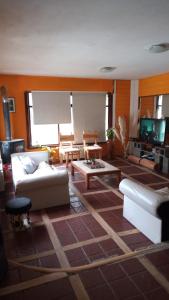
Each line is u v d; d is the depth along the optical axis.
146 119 5.68
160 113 5.51
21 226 2.67
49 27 2.35
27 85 5.40
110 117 6.25
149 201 2.18
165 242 2.26
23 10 1.95
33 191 3.11
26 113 5.52
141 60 3.90
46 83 5.54
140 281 1.81
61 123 5.80
